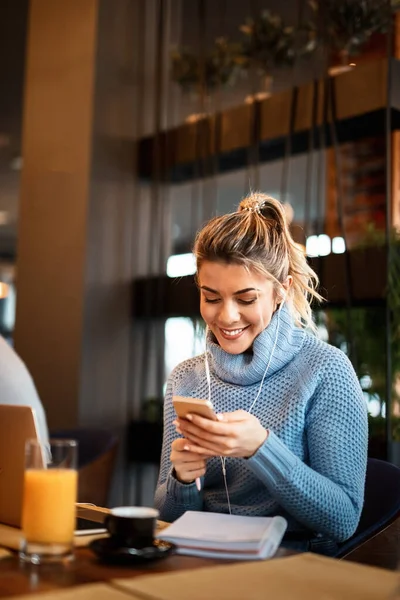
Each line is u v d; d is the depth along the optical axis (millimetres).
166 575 960
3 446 1274
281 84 3684
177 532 1133
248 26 3375
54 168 3785
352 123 2920
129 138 3752
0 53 4797
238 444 1295
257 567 1015
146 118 3803
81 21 3719
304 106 3074
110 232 3670
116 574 961
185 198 3807
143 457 3547
